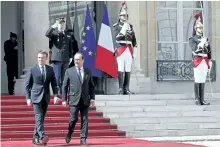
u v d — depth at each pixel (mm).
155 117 20953
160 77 25703
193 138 19484
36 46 23047
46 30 23219
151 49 25500
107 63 23578
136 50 23562
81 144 16125
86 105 16016
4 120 19172
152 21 25562
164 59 26406
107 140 18234
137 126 20141
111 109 21016
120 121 20391
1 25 27000
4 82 26891
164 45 26469
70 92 15984
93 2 25281
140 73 24609
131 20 24812
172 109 21594
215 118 21391
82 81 15852
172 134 20500
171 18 26672
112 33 24719
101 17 25172
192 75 26281
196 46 22438
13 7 27328
